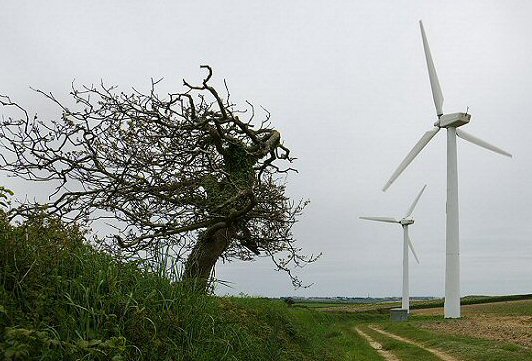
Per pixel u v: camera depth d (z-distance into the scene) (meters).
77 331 4.26
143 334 4.95
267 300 12.03
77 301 4.73
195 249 8.64
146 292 5.52
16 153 6.64
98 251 5.91
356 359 14.79
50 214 5.80
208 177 7.98
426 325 34.25
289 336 10.44
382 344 23.23
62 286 4.87
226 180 8.80
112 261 5.62
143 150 7.72
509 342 19.61
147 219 7.45
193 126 8.26
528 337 21.75
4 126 6.52
